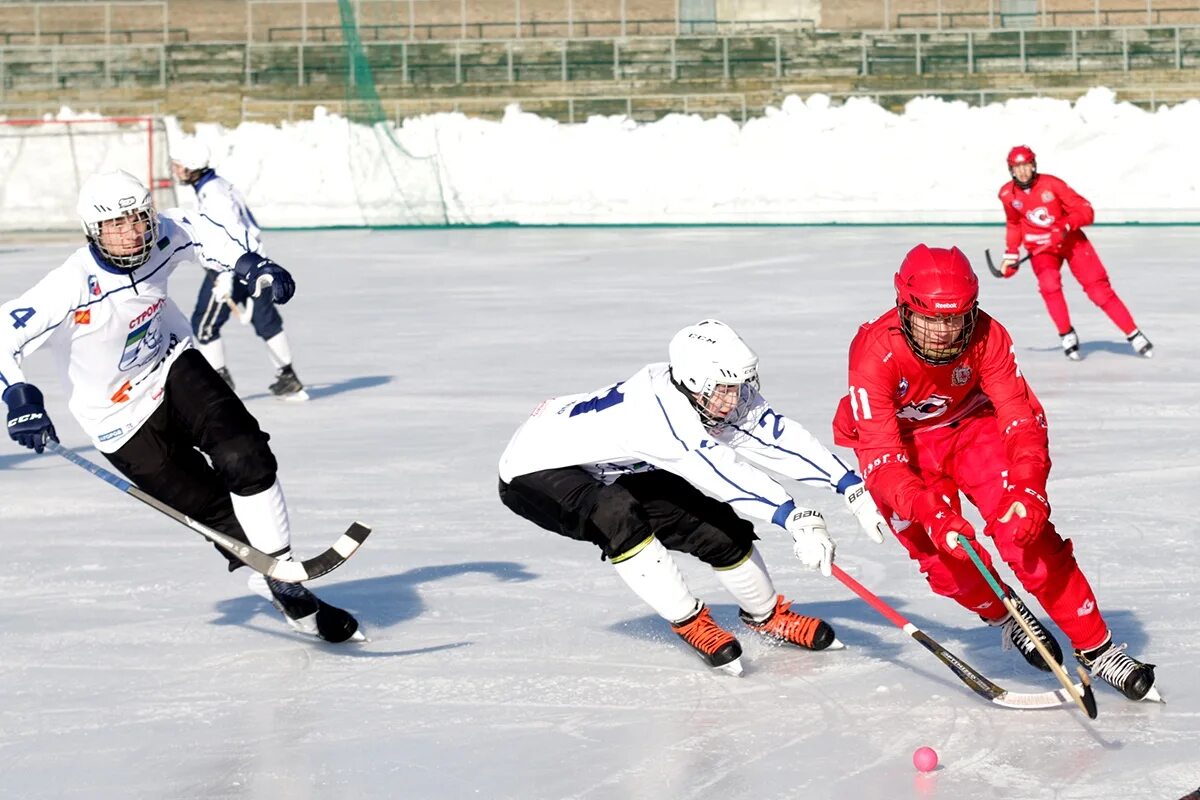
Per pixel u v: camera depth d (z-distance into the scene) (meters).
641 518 6.94
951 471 6.74
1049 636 6.53
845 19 54.53
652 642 7.54
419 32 55.28
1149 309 21.50
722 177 44.41
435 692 6.83
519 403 15.05
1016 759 5.79
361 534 7.01
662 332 19.94
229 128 51.38
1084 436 12.66
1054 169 42.88
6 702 6.80
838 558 9.06
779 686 6.81
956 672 6.43
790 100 47.12
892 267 28.11
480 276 28.30
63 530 10.30
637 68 51.97
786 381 15.59
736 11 55.38
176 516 7.11
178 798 5.63
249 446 7.34
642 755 5.96
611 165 45.31
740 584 7.27
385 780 5.77
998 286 25.39
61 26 55.56
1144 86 49.00
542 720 6.43
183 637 7.80
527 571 8.96
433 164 44.69
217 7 56.00
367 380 16.88
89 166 48.59
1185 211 38.28
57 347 7.43
